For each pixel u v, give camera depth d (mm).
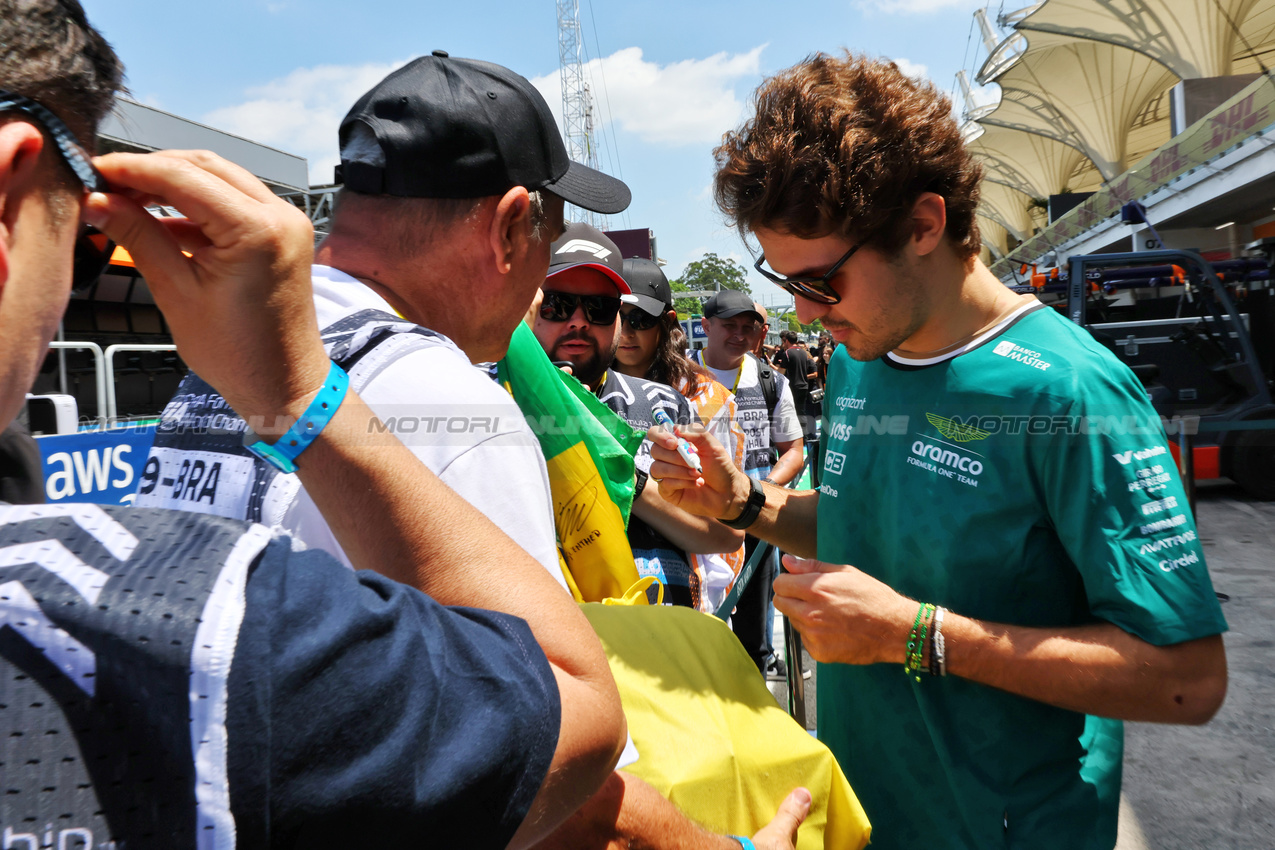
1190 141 17875
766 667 3203
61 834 311
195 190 482
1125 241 22438
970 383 1100
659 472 1532
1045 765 1110
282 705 358
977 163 1117
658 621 1176
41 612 329
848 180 1012
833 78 1071
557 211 1037
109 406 5762
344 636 386
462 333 938
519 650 490
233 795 340
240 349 514
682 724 998
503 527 693
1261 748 2658
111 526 382
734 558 2660
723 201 1147
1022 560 1076
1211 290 6961
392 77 897
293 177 15164
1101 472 985
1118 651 970
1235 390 6719
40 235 410
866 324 1124
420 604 453
